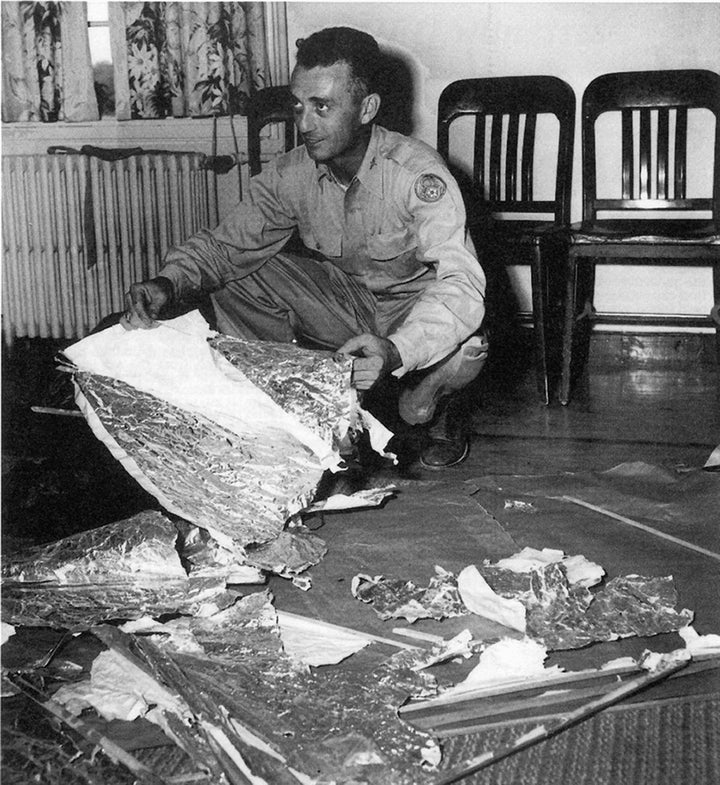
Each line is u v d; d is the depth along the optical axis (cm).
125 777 109
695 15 335
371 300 239
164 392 170
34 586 150
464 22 350
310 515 185
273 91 333
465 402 294
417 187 210
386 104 361
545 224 317
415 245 219
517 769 111
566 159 319
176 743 116
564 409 286
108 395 169
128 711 121
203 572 156
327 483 203
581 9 342
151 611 143
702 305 349
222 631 138
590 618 144
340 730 115
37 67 362
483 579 150
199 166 362
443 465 229
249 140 338
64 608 143
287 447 167
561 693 125
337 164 215
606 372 330
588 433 260
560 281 344
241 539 155
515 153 324
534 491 203
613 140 347
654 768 111
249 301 239
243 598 147
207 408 169
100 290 363
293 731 115
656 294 351
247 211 228
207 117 367
